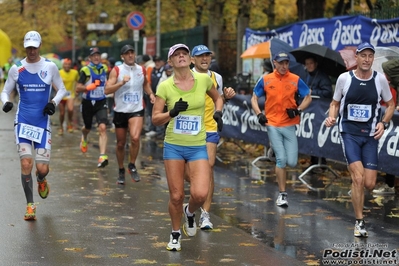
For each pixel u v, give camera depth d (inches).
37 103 788.6
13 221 772.6
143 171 1176.8
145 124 2057.1
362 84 728.3
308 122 1152.8
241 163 1293.1
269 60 1234.0
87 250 653.9
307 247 673.0
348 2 1886.1
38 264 604.4
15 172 1136.8
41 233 719.1
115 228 746.8
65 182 1045.8
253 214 830.5
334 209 860.0
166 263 611.8
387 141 947.3
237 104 1407.5
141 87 1027.9
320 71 1147.9
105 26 2672.2
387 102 741.3
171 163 638.5
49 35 4537.4
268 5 2091.5
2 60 2618.1
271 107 900.6
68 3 3176.7
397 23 1118.4
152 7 2778.1
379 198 931.3
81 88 1249.4
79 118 2413.9
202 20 2755.9
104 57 2324.1
